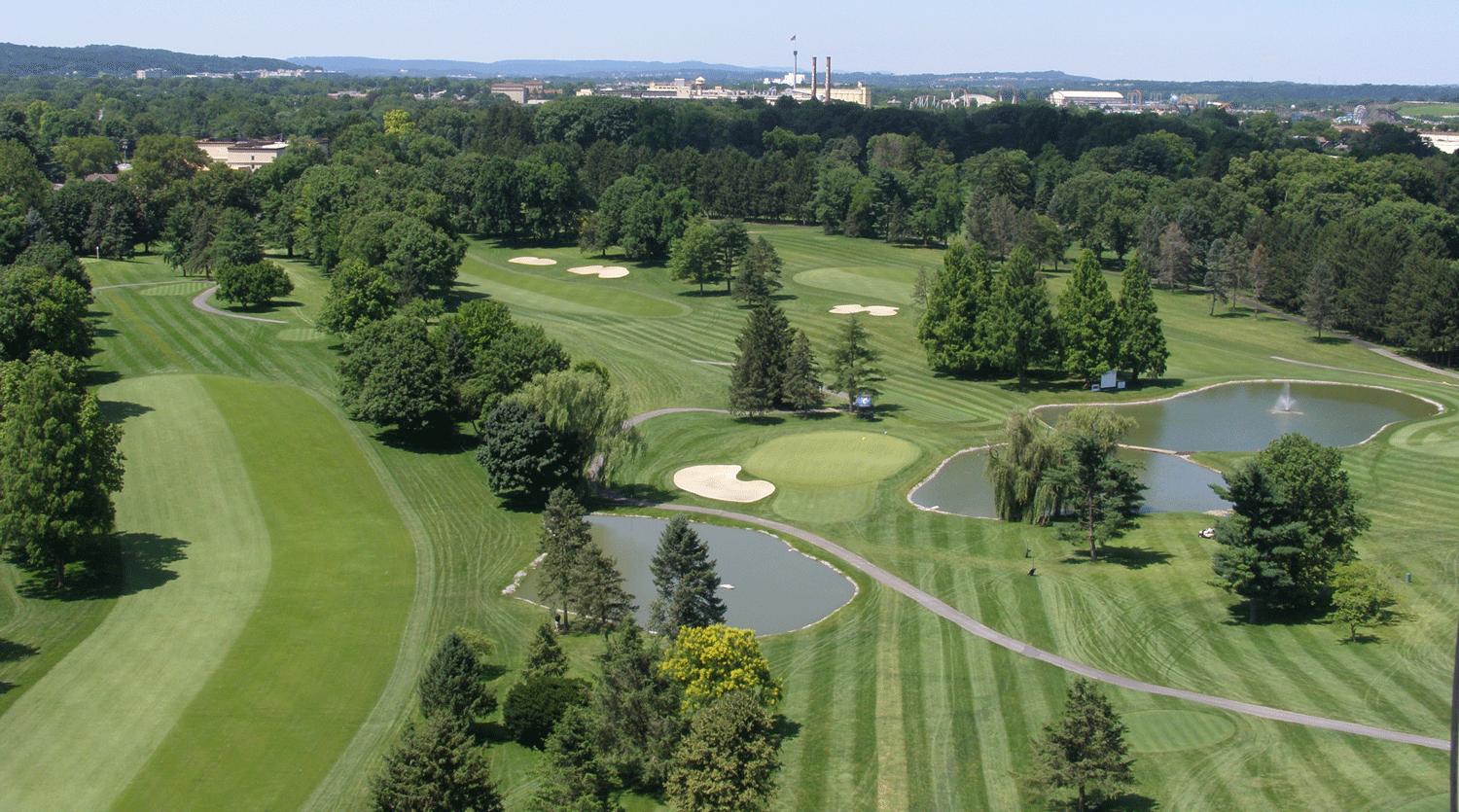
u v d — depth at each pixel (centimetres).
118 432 6588
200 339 11519
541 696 4747
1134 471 8000
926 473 8850
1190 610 6203
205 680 5188
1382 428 9881
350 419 9400
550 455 7962
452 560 6988
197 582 6341
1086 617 6128
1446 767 4409
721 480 8694
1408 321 12738
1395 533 7150
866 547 7294
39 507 6003
